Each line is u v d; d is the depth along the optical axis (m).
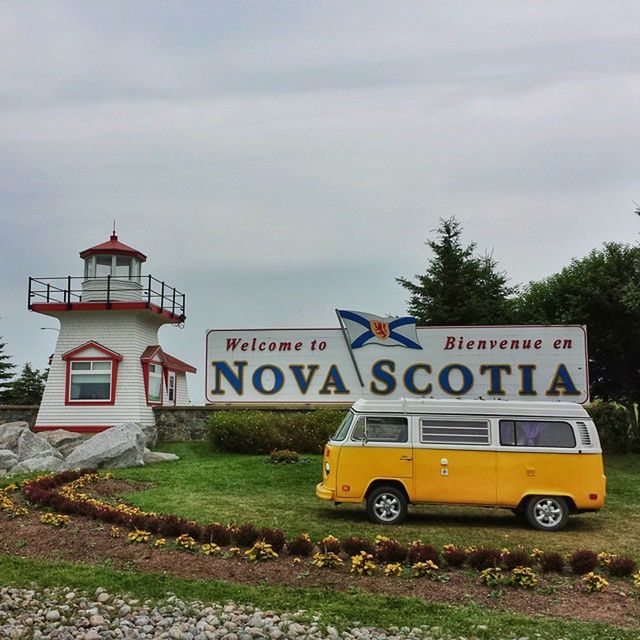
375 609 7.34
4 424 24.69
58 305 24.98
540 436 12.23
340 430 12.84
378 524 12.01
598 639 6.55
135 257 26.64
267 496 14.53
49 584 8.23
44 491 12.91
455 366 21.20
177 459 20.23
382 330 21.62
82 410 24.70
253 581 8.37
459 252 33.59
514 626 6.88
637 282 22.56
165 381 28.00
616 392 24.86
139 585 8.14
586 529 12.08
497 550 9.12
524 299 30.08
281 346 22.02
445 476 12.13
